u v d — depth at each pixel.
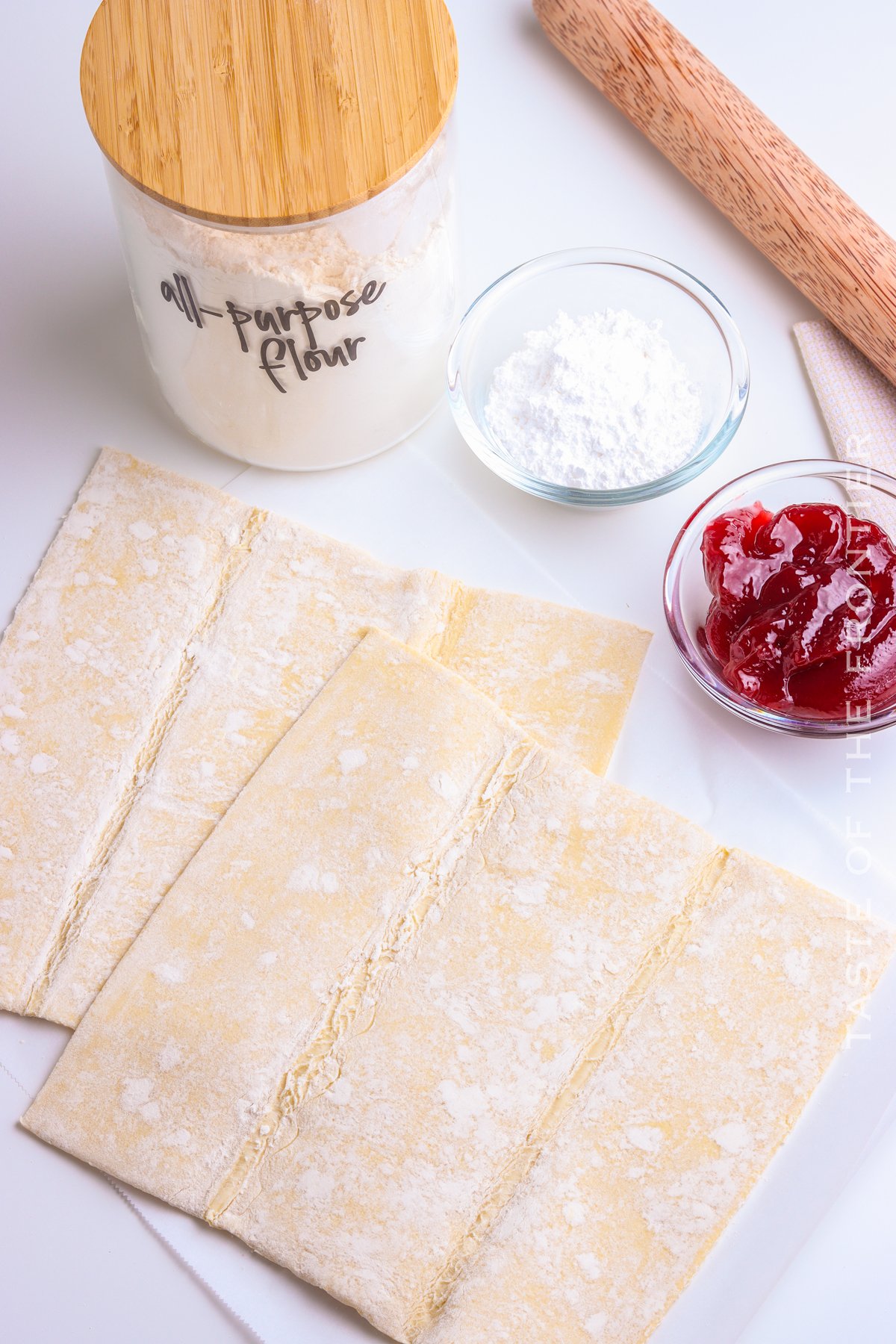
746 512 0.83
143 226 0.75
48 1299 0.79
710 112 0.87
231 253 0.74
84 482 0.87
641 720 0.84
